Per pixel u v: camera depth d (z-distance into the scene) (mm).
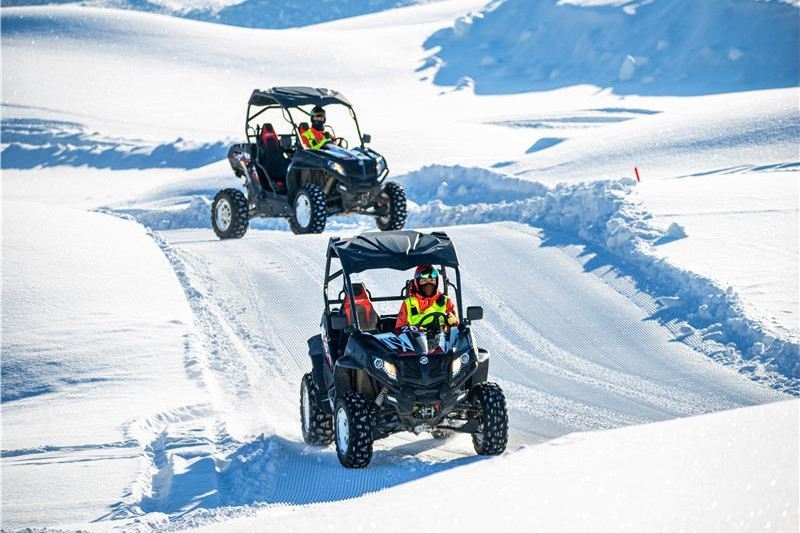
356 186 39438
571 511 9562
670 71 182625
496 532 9195
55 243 42531
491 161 81562
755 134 69562
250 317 33406
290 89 42000
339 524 10469
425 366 18531
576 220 42219
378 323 20781
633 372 26516
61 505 17250
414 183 70250
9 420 24234
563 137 86812
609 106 145500
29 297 34500
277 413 24312
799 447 10641
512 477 11562
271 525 11016
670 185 48812
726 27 185625
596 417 22953
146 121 164000
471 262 37906
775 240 36969
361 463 18406
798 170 58531
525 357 28266
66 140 148125
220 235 45188
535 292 33906
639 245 36781
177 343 30297
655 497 9633
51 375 27656
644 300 32000
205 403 24484
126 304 34500
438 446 20734
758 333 27156
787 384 24531
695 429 12445
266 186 43125
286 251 41656
